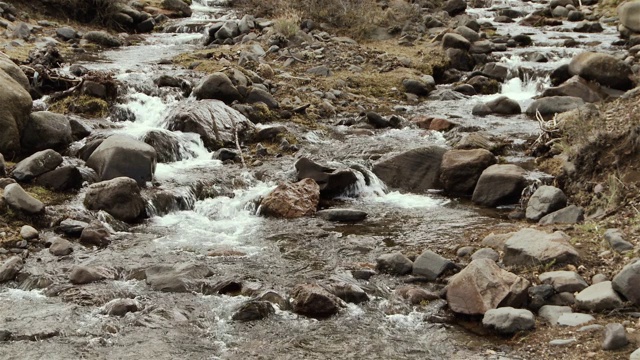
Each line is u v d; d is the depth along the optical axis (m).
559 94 13.55
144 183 9.84
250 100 12.84
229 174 10.41
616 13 20.39
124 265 7.85
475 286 6.71
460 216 9.34
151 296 7.20
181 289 7.31
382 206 9.80
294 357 6.16
